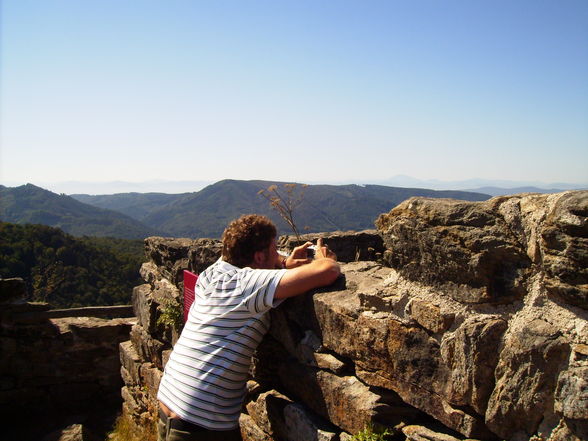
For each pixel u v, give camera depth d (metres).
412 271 2.28
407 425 2.21
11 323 6.39
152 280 5.39
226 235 2.70
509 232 1.93
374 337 2.26
